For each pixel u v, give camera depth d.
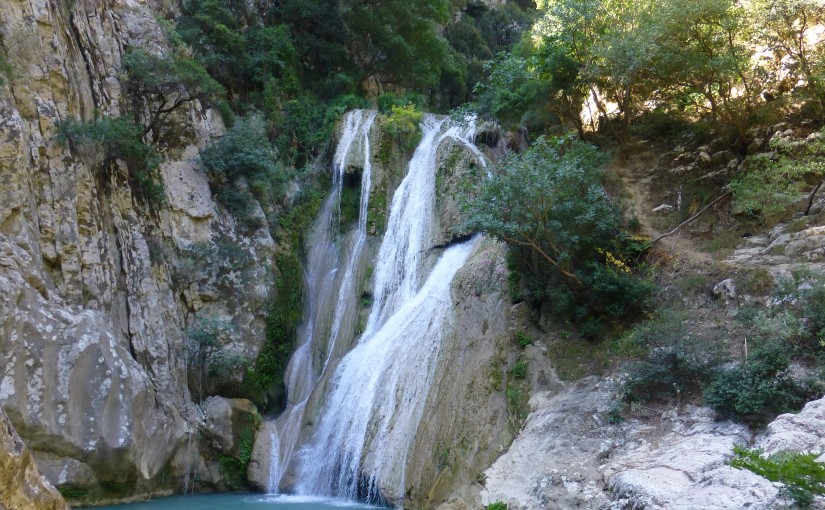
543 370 14.05
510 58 21.22
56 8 17.95
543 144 15.59
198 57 23.78
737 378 10.49
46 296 14.78
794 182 14.70
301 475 17.03
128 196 18.69
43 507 7.18
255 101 25.23
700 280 13.56
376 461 15.21
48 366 13.80
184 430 17.16
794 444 8.24
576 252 14.84
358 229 21.94
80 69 18.39
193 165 20.81
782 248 13.51
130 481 15.35
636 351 12.84
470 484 12.52
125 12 21.16
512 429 13.33
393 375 16.56
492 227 13.89
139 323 17.44
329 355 19.81
